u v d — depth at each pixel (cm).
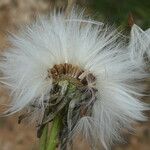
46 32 8
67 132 7
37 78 8
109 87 8
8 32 8
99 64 8
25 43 8
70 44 8
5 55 8
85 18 8
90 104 8
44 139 7
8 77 8
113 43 8
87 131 8
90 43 8
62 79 8
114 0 19
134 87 8
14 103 8
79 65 8
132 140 23
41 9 25
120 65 8
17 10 25
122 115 8
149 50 8
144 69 8
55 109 7
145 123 23
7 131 23
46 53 8
